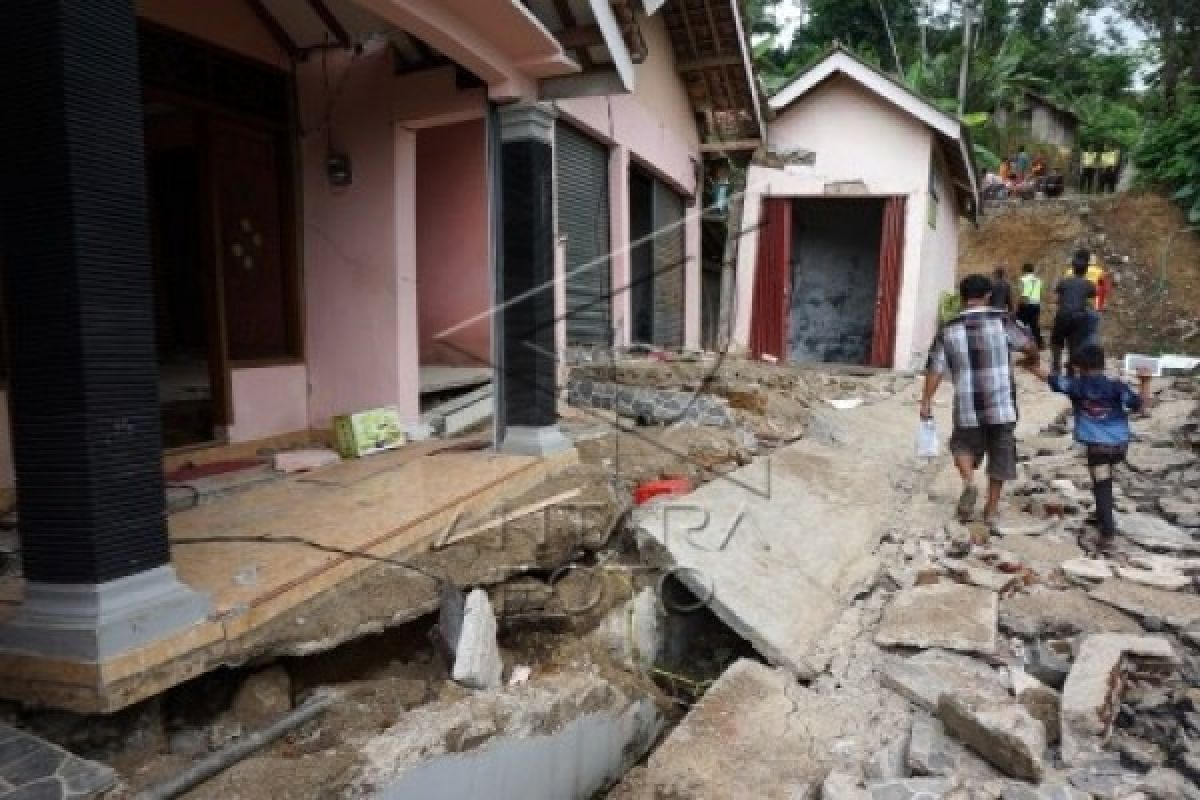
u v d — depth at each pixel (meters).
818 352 15.52
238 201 5.99
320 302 6.50
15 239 2.56
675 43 10.48
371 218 6.24
